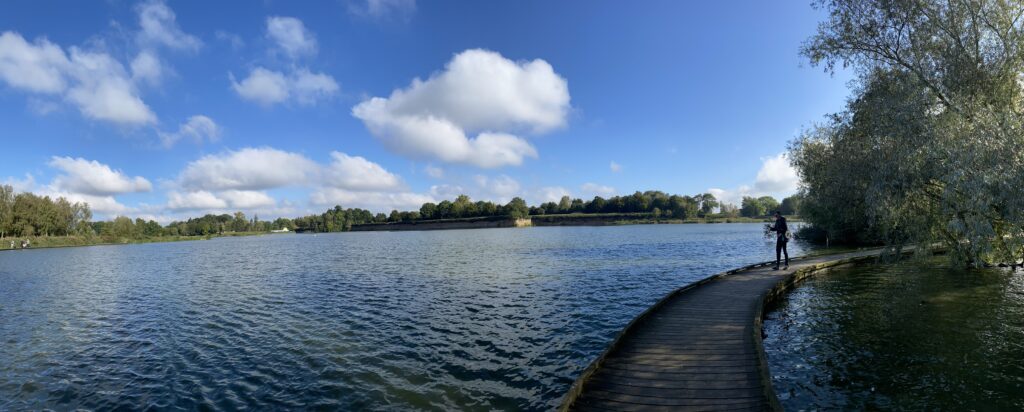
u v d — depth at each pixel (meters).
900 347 11.94
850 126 19.39
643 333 12.20
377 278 29.48
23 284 32.00
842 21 18.92
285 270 36.69
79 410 10.03
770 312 16.36
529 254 45.50
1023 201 12.59
